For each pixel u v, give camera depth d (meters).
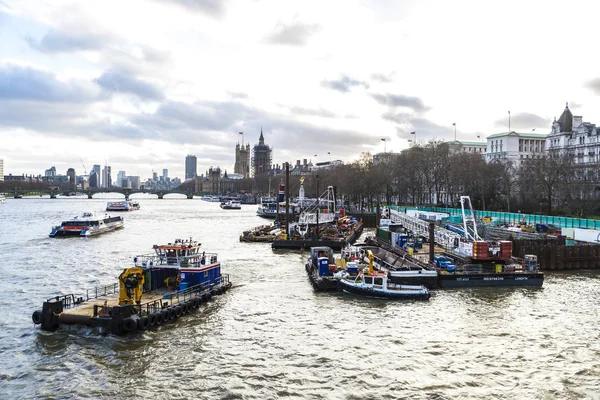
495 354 41.94
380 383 36.34
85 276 73.81
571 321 51.00
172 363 39.56
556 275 77.00
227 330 47.50
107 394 34.41
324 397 34.16
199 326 48.50
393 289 60.09
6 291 63.69
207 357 40.84
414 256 79.56
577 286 67.88
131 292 49.22
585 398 34.28
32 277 72.94
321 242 103.81
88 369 38.38
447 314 53.31
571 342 44.88
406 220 119.31
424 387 35.75
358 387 35.69
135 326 44.78
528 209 161.12
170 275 58.47
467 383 36.44
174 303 51.09
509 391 35.22
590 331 47.91
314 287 64.12
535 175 158.50
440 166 197.38
